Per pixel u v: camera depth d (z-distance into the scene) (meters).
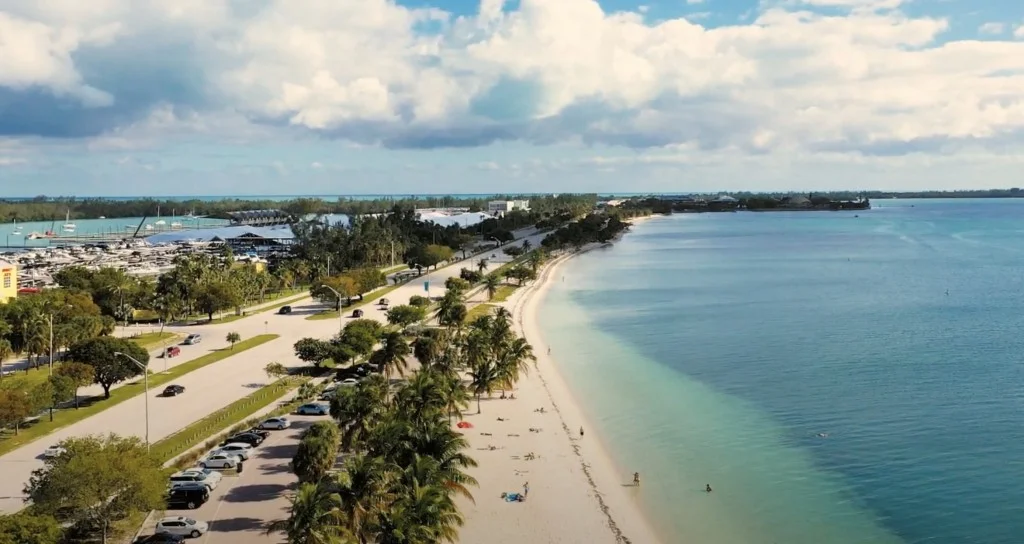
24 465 87.81
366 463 61.50
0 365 136.38
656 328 186.12
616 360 152.00
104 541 66.19
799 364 143.25
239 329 184.50
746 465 93.06
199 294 197.75
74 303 178.00
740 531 75.56
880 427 105.25
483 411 115.75
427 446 70.12
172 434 99.19
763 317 197.38
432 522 57.34
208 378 132.25
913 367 138.25
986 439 99.00
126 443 72.62
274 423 101.38
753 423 109.00
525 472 90.38
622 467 92.75
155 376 133.62
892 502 81.50
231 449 90.19
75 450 69.00
